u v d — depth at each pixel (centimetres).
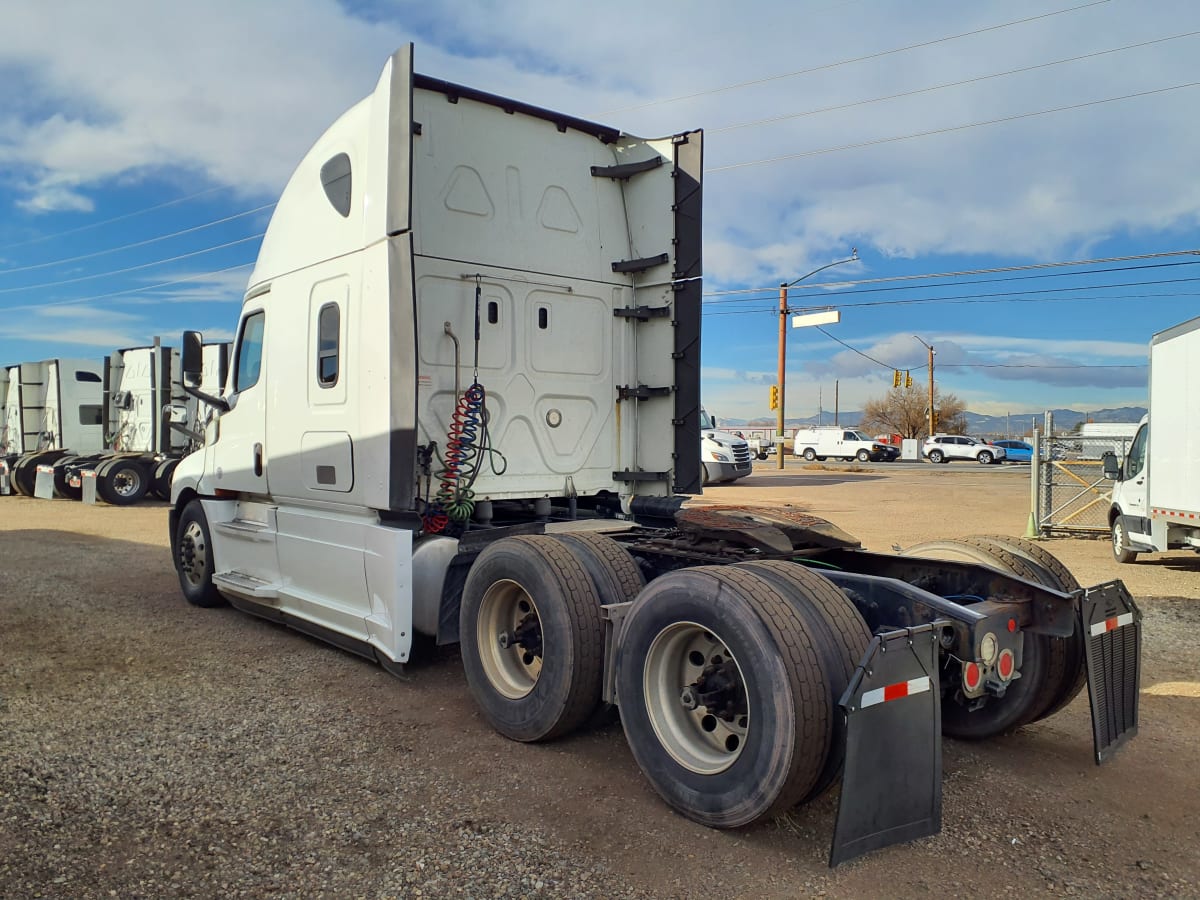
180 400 1766
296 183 614
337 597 557
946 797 379
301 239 597
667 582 362
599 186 623
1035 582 426
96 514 1606
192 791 376
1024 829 348
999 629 356
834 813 358
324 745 432
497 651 457
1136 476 1084
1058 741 454
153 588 854
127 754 416
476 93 555
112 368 2011
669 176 611
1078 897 297
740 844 331
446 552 508
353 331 536
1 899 287
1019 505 1852
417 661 577
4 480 2089
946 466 4450
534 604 425
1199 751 437
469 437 538
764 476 3102
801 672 312
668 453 614
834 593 343
